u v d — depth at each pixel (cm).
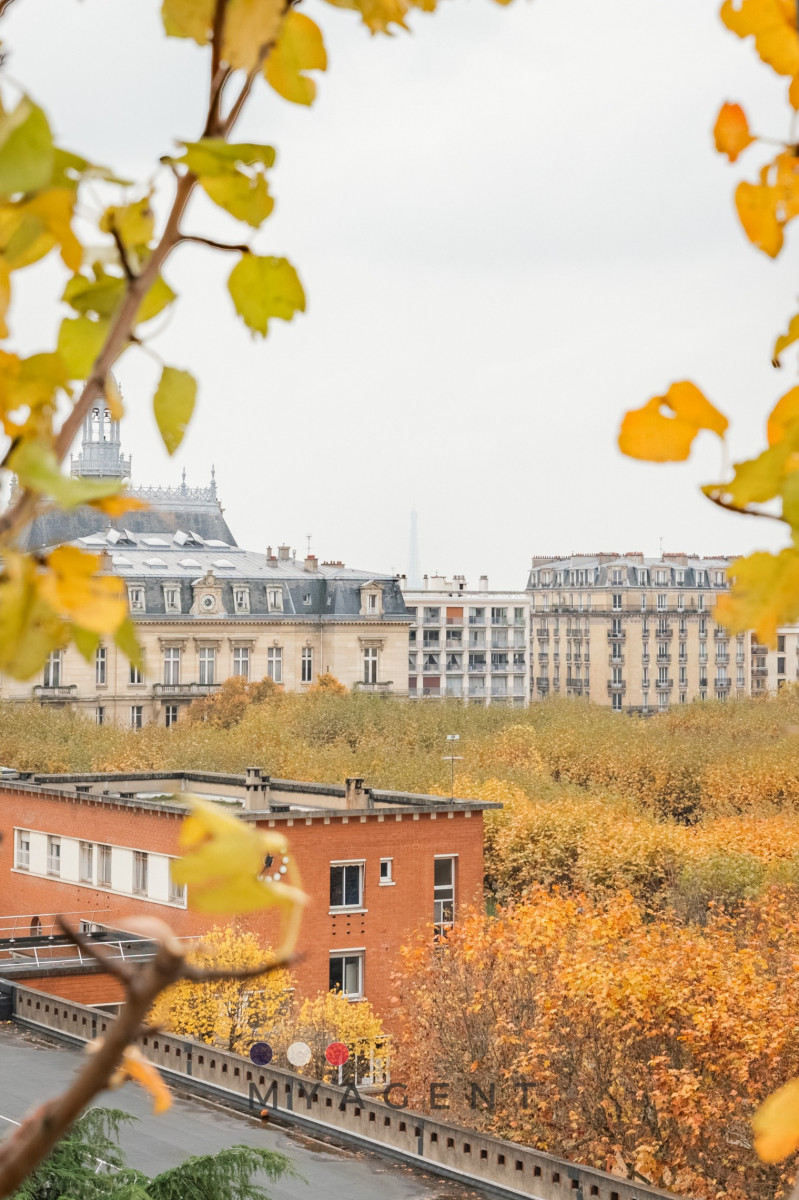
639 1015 4250
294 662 17000
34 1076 5069
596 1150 4397
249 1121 4797
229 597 16588
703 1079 4162
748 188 221
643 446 211
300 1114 4806
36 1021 5816
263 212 221
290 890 178
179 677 16238
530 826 9206
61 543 196
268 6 215
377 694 16425
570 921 5303
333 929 6400
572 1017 4494
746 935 6200
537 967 4928
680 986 4291
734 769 12431
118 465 15550
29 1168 192
